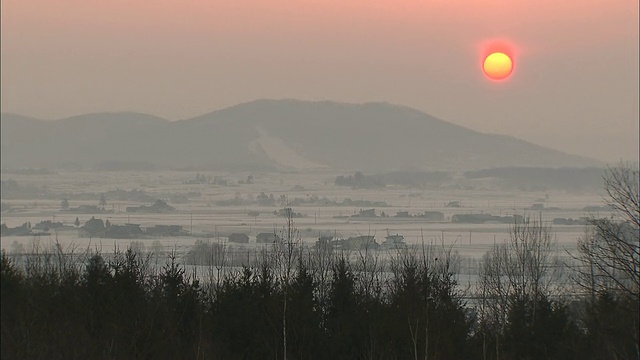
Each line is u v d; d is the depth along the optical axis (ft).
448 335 299.17
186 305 302.04
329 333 307.78
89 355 252.42
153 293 310.24
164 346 274.98
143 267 347.77
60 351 244.83
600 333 263.08
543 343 321.52
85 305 280.10
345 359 301.02
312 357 303.27
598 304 268.00
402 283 324.39
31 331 246.06
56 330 254.47
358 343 302.25
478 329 344.08
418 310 302.86
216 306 316.19
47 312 267.18
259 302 311.88
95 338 265.34
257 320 304.91
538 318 326.44
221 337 305.32
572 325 323.57
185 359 286.87
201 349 290.56
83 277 297.33
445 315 311.88
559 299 356.38
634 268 256.11
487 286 431.84
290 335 302.86
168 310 299.99
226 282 322.75
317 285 325.83
